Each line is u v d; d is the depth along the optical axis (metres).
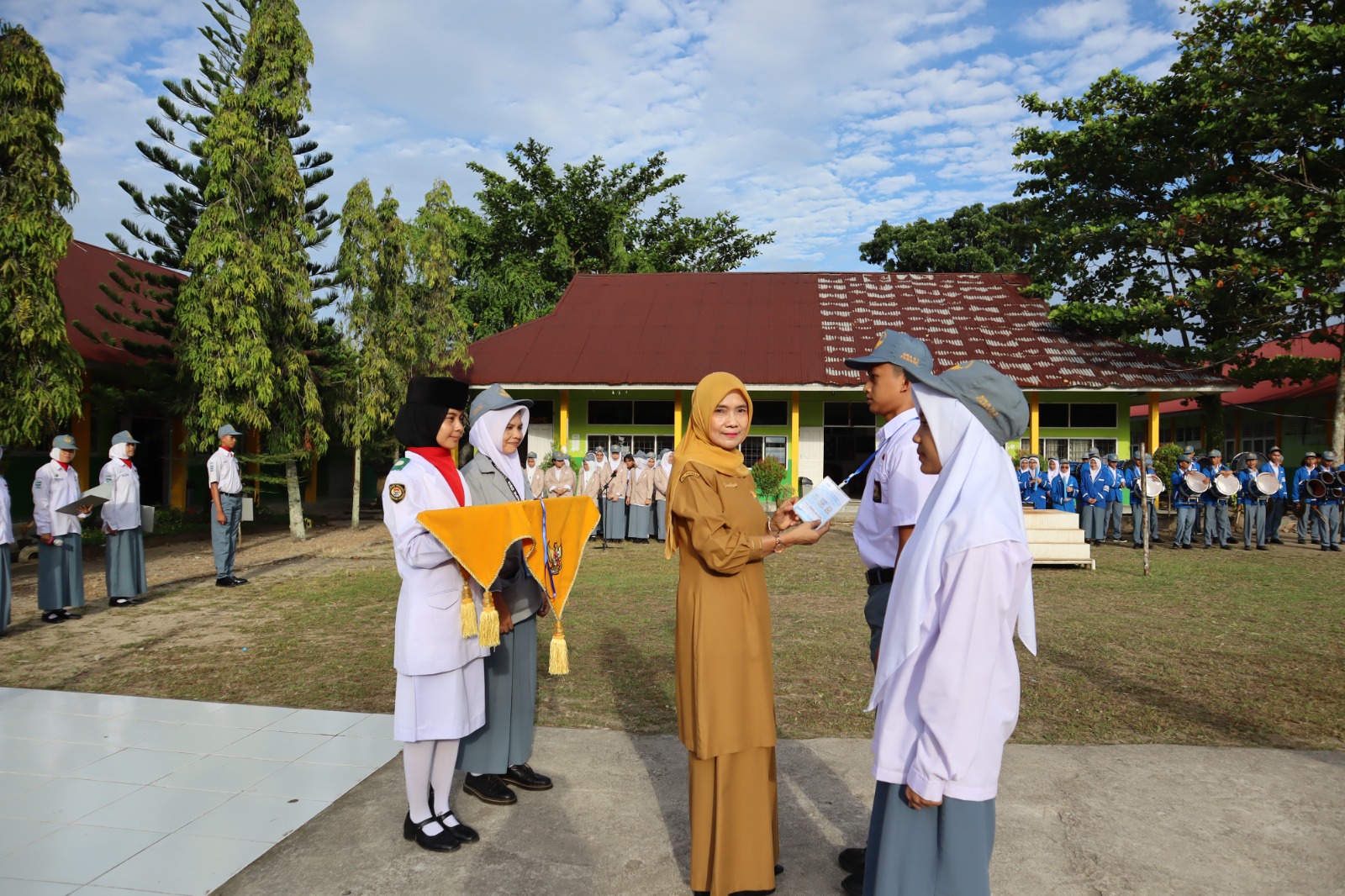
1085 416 18.55
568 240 28.08
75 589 7.88
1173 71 17.88
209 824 3.48
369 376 15.78
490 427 3.74
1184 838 3.30
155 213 15.90
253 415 13.55
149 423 17.44
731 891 2.78
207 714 4.97
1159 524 16.72
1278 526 14.73
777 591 9.30
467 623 3.17
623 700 5.18
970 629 2.06
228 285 13.18
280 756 4.28
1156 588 9.59
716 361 18.83
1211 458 14.84
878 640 3.05
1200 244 16.64
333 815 3.56
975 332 19.86
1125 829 3.38
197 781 3.95
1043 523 11.12
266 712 5.00
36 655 6.43
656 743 4.41
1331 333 15.72
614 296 22.23
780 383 17.89
